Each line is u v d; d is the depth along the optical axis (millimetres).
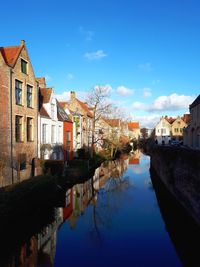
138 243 12133
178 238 12648
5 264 9969
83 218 15703
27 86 21109
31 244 11797
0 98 17516
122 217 15883
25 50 20578
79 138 37375
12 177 18031
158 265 9977
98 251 11195
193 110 37281
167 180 20391
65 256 10797
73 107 43312
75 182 23500
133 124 120062
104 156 45625
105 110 37188
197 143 35188
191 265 10023
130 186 25500
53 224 14539
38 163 21547
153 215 16188
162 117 72812
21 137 20078
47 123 25156
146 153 69062
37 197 14781
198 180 11977
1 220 10820
